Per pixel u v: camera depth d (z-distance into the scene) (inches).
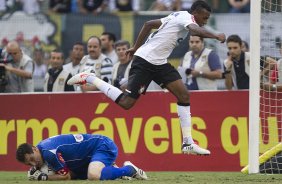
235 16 1851.6
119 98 1087.0
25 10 1934.1
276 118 1282.0
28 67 1487.5
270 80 1272.1
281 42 1307.8
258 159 1170.6
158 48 1071.0
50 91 1476.4
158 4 1941.4
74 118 1382.9
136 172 1017.5
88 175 1000.2
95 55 1421.0
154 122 1350.9
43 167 1010.7
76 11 1950.1
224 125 1333.7
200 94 1343.5
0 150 1409.9
